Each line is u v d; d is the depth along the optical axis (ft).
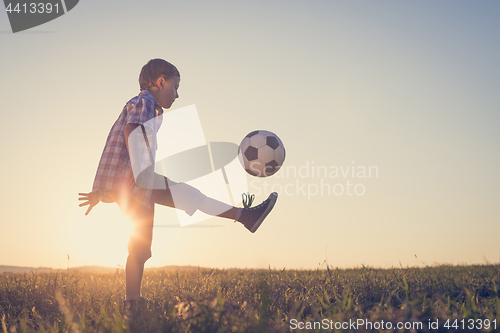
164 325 6.12
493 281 10.85
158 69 10.51
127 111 9.82
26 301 9.72
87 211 9.53
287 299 8.63
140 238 9.54
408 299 7.75
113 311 8.19
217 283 11.74
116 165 9.60
